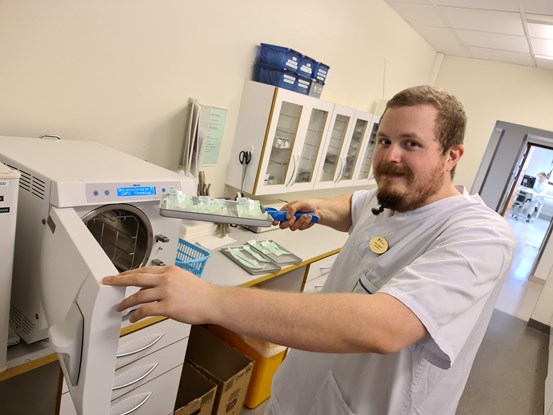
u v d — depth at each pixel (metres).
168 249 1.33
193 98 2.14
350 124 3.15
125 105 1.84
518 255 6.97
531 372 3.29
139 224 1.25
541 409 2.80
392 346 0.73
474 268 0.81
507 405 2.78
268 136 2.38
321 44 3.00
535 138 6.88
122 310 0.64
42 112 1.56
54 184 0.98
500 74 4.83
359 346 0.72
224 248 2.12
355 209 1.50
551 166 9.35
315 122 2.80
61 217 0.92
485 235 0.87
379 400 1.03
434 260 0.83
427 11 3.55
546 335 4.06
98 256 0.73
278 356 2.28
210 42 2.12
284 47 2.39
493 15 3.24
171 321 1.47
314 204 1.45
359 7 3.27
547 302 4.12
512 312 4.49
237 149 2.51
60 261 0.83
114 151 1.52
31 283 1.07
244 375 2.05
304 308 0.71
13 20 1.39
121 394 1.40
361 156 3.53
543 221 9.79
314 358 1.20
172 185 1.27
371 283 1.08
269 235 2.61
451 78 5.11
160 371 1.53
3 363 1.01
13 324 1.17
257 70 2.46
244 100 2.44
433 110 0.93
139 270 0.68
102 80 1.72
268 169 2.55
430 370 1.00
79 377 0.66
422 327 0.76
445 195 1.07
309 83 2.62
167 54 1.93
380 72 3.98
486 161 5.78
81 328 0.65
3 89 1.44
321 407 1.14
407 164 0.97
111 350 0.66
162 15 1.84
